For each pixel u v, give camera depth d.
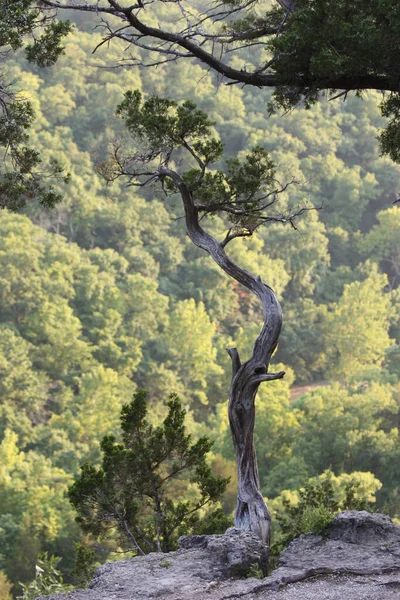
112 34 19.00
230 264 21.06
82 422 130.75
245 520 19.45
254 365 19.89
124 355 160.25
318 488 25.86
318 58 18.05
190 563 16.34
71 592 15.24
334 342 173.12
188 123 21.06
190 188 21.70
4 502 95.19
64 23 19.50
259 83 20.33
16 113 21.44
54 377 157.12
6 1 18.39
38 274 172.62
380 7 18.16
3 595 77.88
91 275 177.12
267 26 21.52
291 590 14.96
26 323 163.12
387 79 19.50
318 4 18.42
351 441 106.88
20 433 130.00
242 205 22.25
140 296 176.25
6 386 140.25
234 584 15.32
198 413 162.12
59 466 116.44
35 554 87.94
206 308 192.38
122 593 15.04
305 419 112.56
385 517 17.92
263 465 111.19
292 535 22.64
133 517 22.84
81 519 23.05
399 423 118.69
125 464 22.98
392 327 190.38
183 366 165.50
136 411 23.56
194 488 87.62
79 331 164.12
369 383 131.62
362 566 15.73
